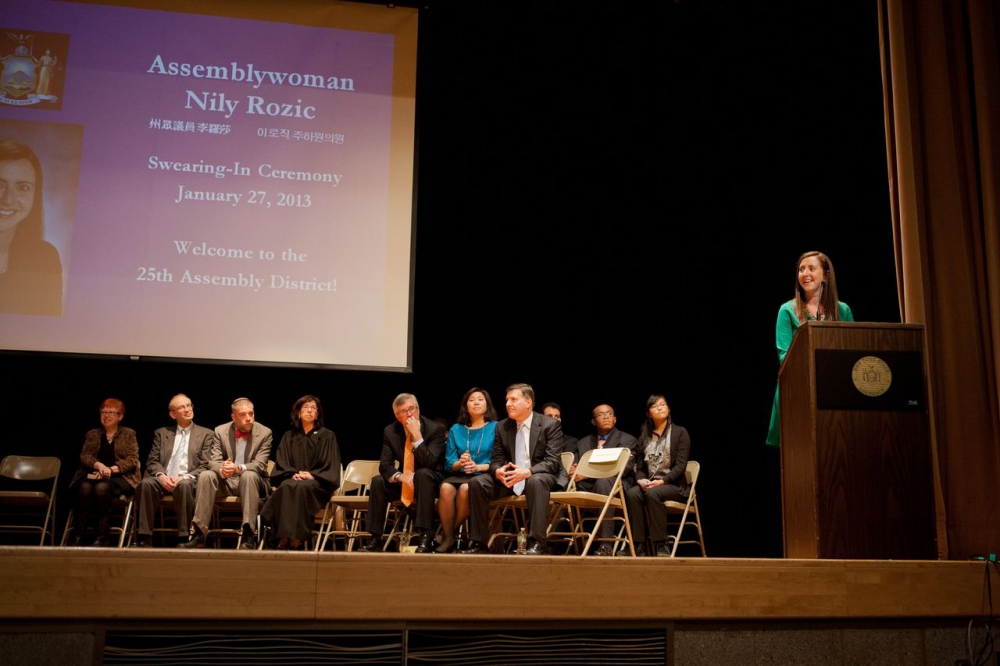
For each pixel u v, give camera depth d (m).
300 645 2.89
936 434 3.81
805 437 3.28
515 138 6.06
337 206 4.79
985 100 4.03
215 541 4.80
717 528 5.93
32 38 4.62
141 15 4.75
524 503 4.16
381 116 4.91
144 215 4.59
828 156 5.46
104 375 5.57
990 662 3.24
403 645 2.92
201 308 4.58
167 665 2.80
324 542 4.61
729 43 5.65
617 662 3.06
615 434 5.20
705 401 6.03
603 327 6.14
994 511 3.71
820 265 3.62
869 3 5.07
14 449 5.39
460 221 6.06
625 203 6.14
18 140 4.53
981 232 3.98
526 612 2.98
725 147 5.96
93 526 4.68
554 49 5.77
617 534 4.98
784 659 3.15
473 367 6.02
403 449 4.23
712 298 6.04
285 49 4.87
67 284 4.46
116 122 4.64
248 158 4.73
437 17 5.54
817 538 3.17
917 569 3.19
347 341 4.68
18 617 2.70
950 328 3.88
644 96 5.98
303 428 4.42
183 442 4.64
